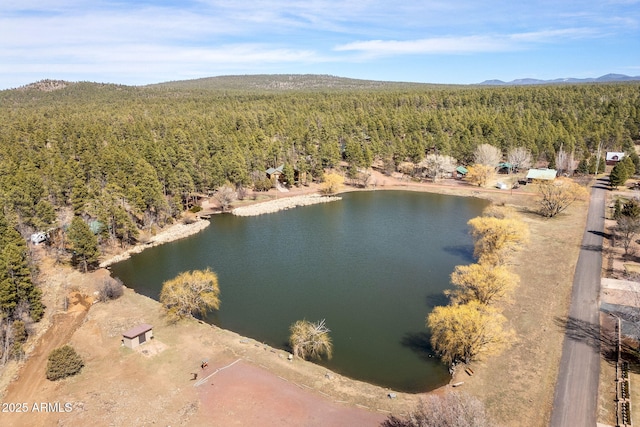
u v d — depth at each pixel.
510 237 84.06
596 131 193.62
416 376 54.91
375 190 171.50
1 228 80.19
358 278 86.56
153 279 87.12
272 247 106.38
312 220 131.25
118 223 104.31
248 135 190.75
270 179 167.00
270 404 48.66
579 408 47.06
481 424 37.22
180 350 59.59
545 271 84.38
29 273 68.38
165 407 48.19
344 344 62.78
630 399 48.03
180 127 189.88
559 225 114.69
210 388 51.41
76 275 88.00
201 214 137.50
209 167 147.25
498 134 196.25
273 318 70.62
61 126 177.00
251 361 57.12
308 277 87.31
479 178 168.25
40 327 66.56
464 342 53.81
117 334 63.91
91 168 131.38
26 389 51.47
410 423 43.50
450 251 101.56
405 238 112.00
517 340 60.38
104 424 45.66
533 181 166.62
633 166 163.75
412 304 75.25
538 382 51.53
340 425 45.44
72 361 53.88
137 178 119.88
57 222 102.62
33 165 122.88
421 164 185.88
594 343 59.28
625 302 69.81
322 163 179.62
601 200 137.62
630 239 96.62
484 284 63.56
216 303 73.31
